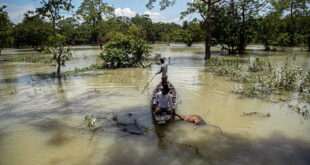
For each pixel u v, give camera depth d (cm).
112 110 856
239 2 3178
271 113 796
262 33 3828
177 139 616
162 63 916
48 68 2022
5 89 1228
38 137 648
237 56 2883
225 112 811
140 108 875
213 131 654
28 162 525
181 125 697
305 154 527
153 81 1368
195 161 509
